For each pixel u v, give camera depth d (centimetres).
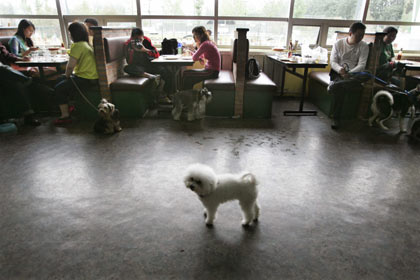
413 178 249
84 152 290
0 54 374
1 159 273
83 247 165
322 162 276
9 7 499
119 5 512
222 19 529
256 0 517
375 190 230
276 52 516
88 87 379
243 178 175
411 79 473
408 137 342
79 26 358
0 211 197
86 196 215
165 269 151
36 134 337
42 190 223
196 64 532
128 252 162
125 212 197
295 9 520
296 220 192
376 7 515
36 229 180
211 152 294
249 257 160
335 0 515
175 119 392
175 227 183
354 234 180
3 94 345
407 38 541
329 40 543
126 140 322
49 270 150
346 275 149
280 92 552
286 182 240
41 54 417
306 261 158
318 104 472
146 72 466
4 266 152
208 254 162
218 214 197
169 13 522
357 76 369
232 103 405
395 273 151
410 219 195
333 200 216
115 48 400
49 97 407
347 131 360
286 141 326
